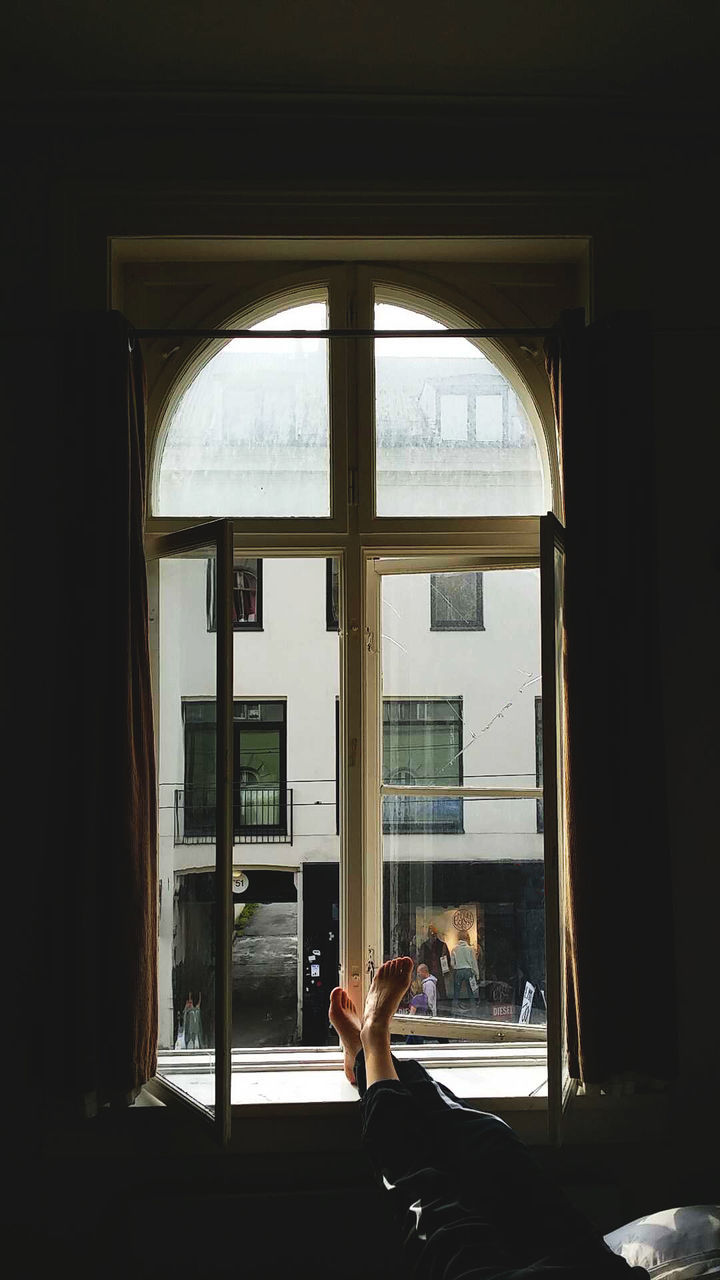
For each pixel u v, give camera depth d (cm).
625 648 204
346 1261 199
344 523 226
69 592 200
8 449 209
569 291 233
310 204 215
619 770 203
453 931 228
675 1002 200
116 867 195
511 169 218
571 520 206
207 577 205
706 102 214
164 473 229
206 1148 206
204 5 182
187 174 214
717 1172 210
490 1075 221
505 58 200
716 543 217
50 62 198
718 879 213
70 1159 205
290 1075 224
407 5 183
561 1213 158
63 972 193
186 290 230
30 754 206
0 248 212
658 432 218
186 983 207
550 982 185
